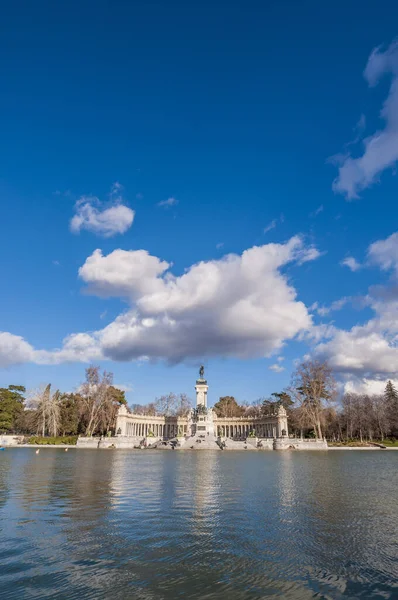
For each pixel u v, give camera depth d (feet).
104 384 395.34
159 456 237.45
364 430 471.21
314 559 50.01
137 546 54.39
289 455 255.50
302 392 384.68
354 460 209.67
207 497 90.02
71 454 251.19
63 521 67.26
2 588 41.14
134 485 107.96
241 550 53.01
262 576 44.86
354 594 40.57
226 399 600.39
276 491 99.14
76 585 42.09
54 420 403.75
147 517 70.28
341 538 58.39
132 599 38.96
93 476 127.95
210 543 55.72
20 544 55.06
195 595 40.01
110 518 69.46
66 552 51.98
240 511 75.41
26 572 45.44
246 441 352.08
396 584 43.16
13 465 167.73
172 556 50.67
